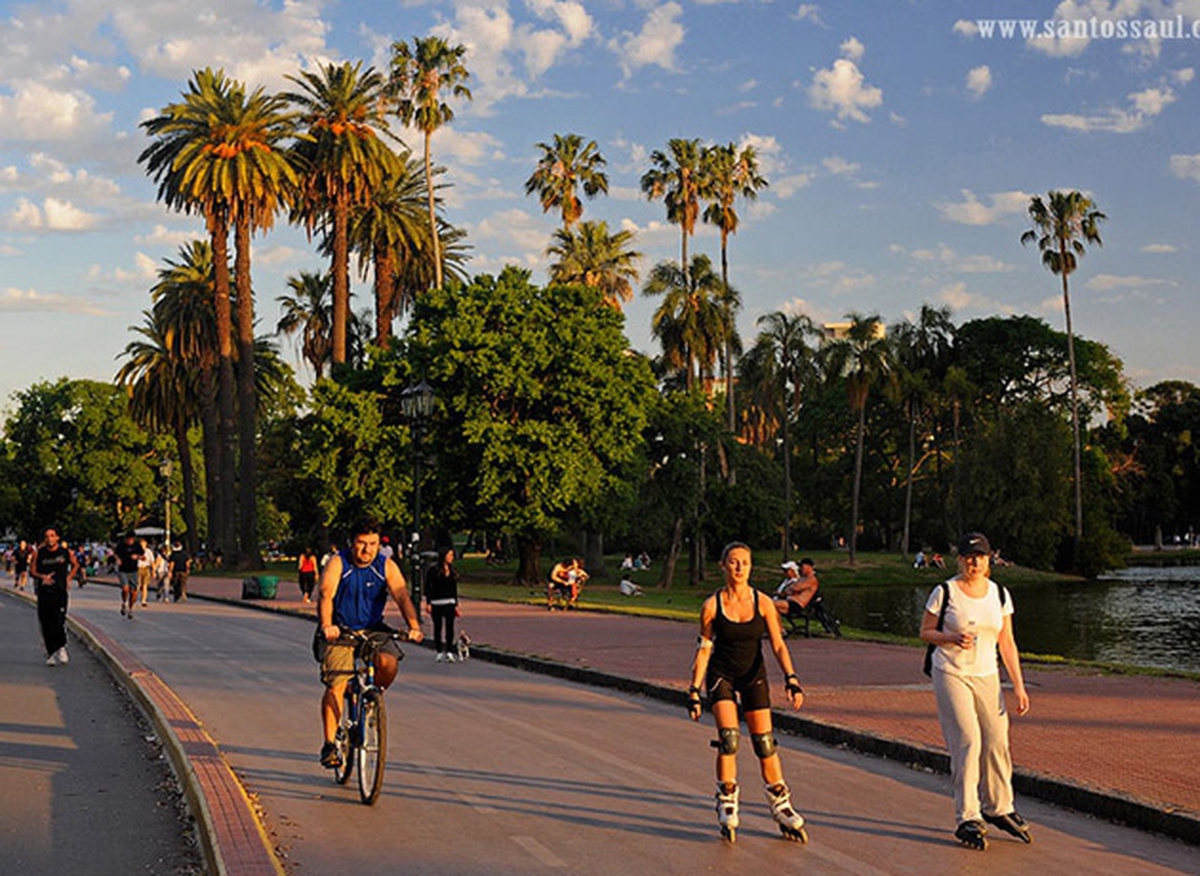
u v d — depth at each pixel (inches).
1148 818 341.7
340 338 2645.2
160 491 4212.6
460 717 552.4
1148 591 2696.9
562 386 2098.9
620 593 2106.3
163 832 336.8
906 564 3403.1
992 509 3378.4
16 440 4315.9
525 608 1473.9
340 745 380.2
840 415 4099.4
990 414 3735.2
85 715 563.5
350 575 376.8
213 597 1759.4
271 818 341.7
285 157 2664.9
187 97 2613.2
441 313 2245.3
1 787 397.7
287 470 3644.2
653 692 640.4
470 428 2066.9
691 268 3024.1
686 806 361.7
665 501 2524.6
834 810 359.9
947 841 323.0
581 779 402.0
